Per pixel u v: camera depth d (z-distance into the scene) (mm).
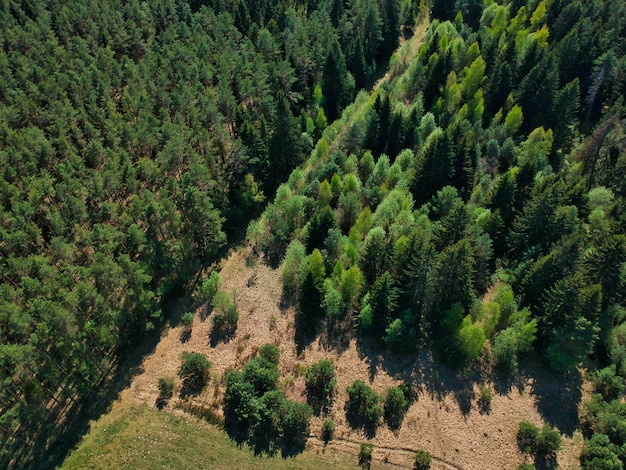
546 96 105250
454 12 158250
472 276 72375
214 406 62812
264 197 95500
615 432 57531
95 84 103125
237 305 76062
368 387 61562
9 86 96375
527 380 64625
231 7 145500
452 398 62969
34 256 67750
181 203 79750
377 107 102250
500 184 79375
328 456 58031
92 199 79062
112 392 65188
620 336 66062
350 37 141250
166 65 109938
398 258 69688
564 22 133125
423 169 87438
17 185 80938
